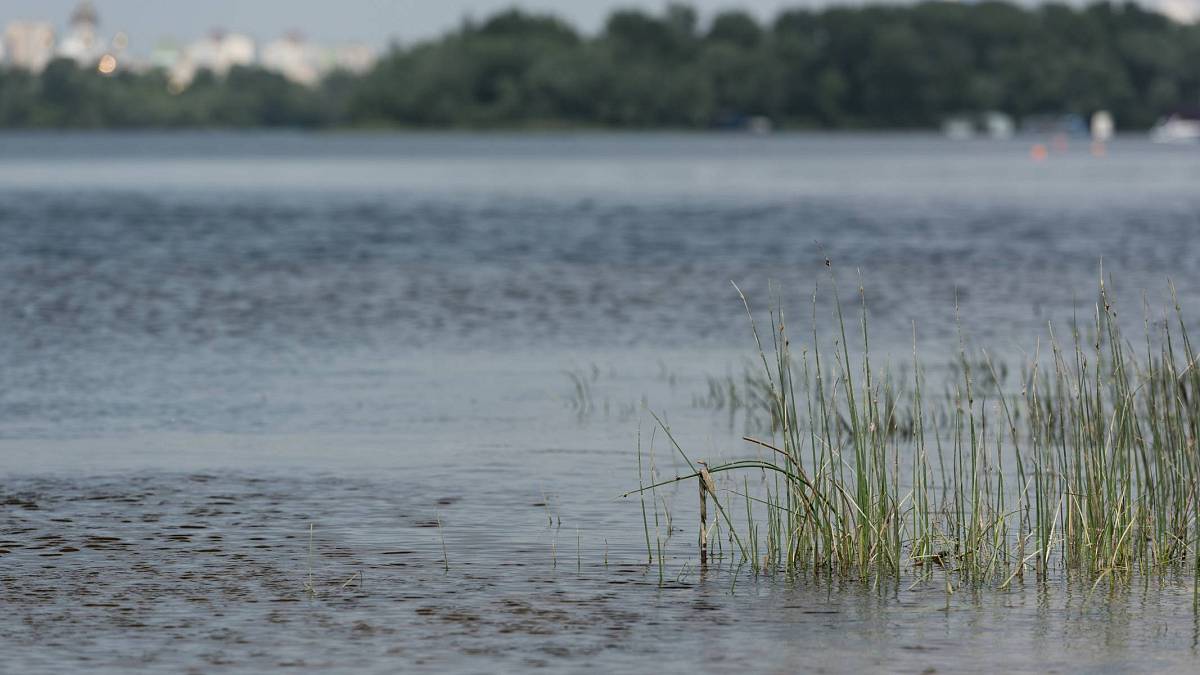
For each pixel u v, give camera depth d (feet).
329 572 114.42
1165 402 126.21
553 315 284.82
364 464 154.71
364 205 652.48
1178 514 118.83
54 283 334.24
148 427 176.04
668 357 232.32
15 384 205.26
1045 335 249.55
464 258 401.49
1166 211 585.22
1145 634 99.91
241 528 127.95
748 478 146.10
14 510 134.31
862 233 488.85
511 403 192.65
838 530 116.16
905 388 197.16
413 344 246.88
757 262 390.63
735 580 112.47
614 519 130.82
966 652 96.58
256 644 97.81
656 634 100.07
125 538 124.47
